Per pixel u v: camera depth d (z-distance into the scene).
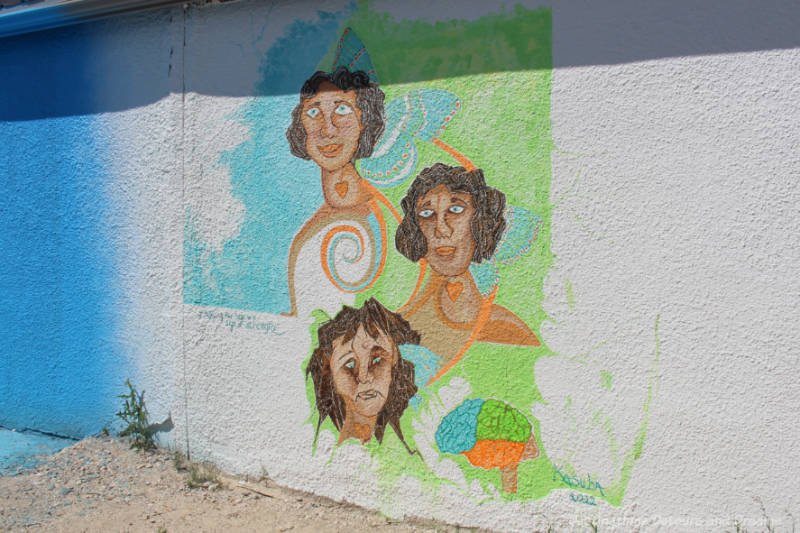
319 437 3.65
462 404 3.31
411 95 3.37
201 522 3.42
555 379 3.13
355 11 3.46
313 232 3.63
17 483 3.79
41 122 4.48
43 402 4.61
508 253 3.20
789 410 2.75
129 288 4.21
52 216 4.48
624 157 2.97
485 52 3.20
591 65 3.01
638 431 2.99
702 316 2.87
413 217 3.39
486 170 3.23
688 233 2.88
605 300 3.03
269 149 3.72
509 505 3.23
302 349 3.68
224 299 3.88
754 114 2.77
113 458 4.06
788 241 2.74
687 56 2.86
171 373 4.07
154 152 4.07
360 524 3.44
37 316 4.59
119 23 4.14
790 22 2.71
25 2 4.23
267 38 3.69
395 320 3.46
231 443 3.89
